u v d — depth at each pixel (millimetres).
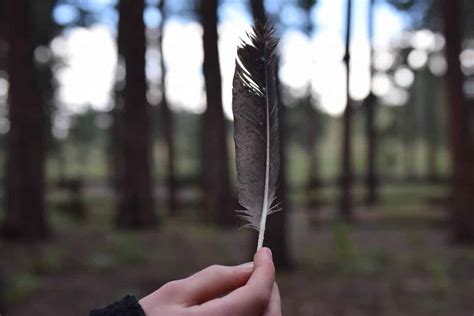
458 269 8383
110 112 26312
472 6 17828
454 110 11359
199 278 1023
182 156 47219
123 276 7711
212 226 14062
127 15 13086
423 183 32656
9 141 10625
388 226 15148
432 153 34906
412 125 39031
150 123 13500
